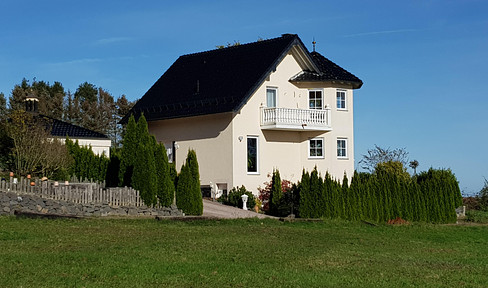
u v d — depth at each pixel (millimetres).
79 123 67375
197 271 15375
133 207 26266
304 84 38094
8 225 21141
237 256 17812
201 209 27766
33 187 24938
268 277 15070
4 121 33312
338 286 14461
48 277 13883
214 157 36344
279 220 27625
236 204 33625
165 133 39844
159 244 19125
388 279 15656
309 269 16453
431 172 34750
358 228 27344
